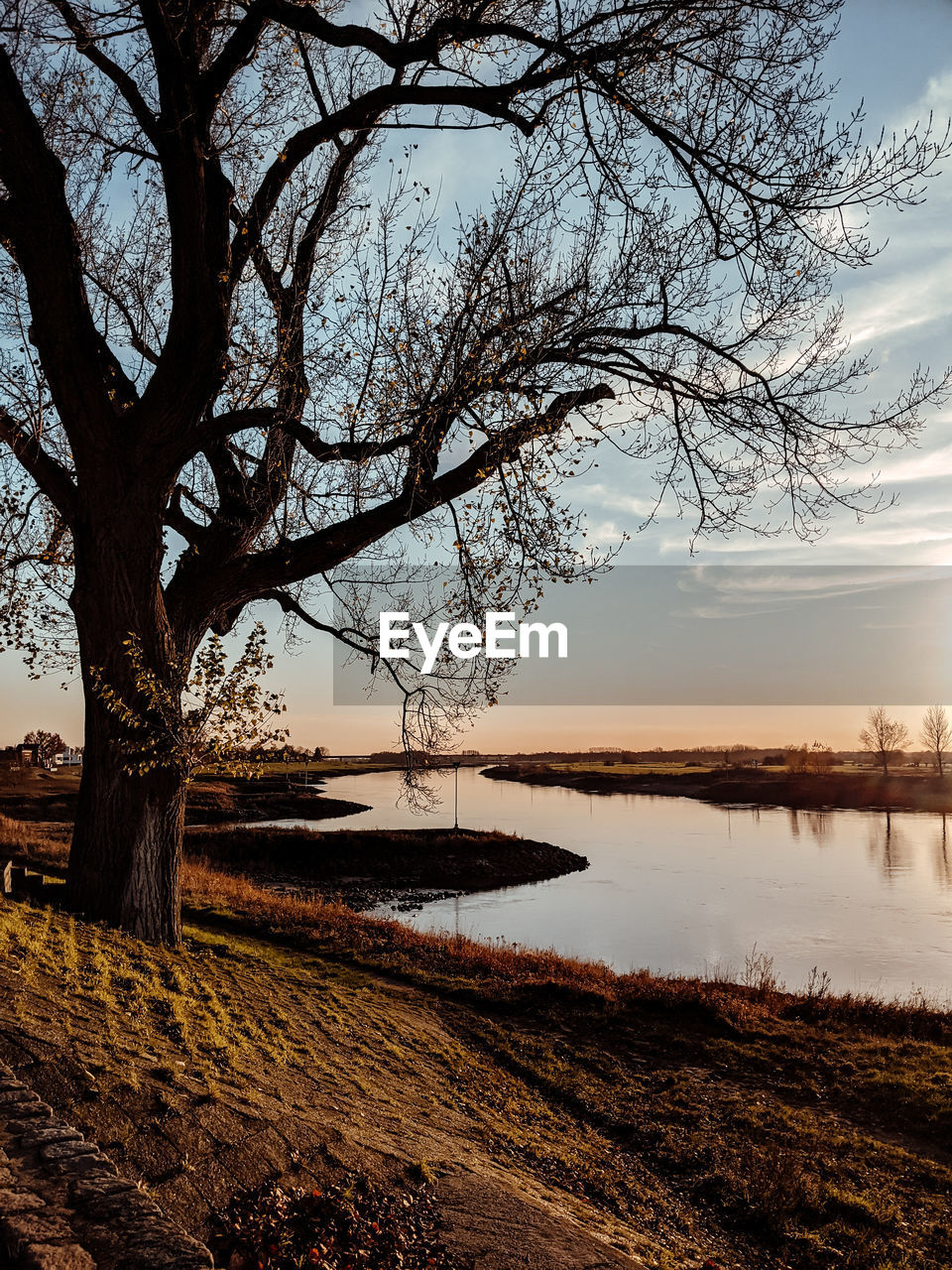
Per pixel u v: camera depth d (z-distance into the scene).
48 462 11.02
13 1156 3.83
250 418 10.77
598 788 137.88
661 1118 9.46
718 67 10.09
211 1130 5.09
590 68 9.83
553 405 11.14
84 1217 3.39
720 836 59.69
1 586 12.73
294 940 16.09
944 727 104.69
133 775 10.80
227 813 64.88
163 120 9.77
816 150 9.69
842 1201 7.62
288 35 12.50
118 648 10.73
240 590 12.02
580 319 11.42
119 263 13.77
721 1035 12.68
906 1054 12.30
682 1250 6.32
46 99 11.32
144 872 10.83
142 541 10.84
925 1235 7.18
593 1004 13.55
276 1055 7.44
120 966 8.42
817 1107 10.17
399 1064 9.09
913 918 30.14
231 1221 4.24
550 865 43.38
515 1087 9.76
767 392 11.16
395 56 10.12
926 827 66.81
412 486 11.12
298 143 11.09
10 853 20.02
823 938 26.69
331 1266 4.05
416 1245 4.54
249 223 11.23
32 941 8.08
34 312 10.12
